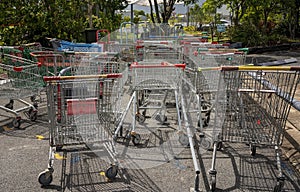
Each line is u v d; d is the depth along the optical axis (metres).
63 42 6.68
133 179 3.12
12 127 4.41
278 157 3.12
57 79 2.89
